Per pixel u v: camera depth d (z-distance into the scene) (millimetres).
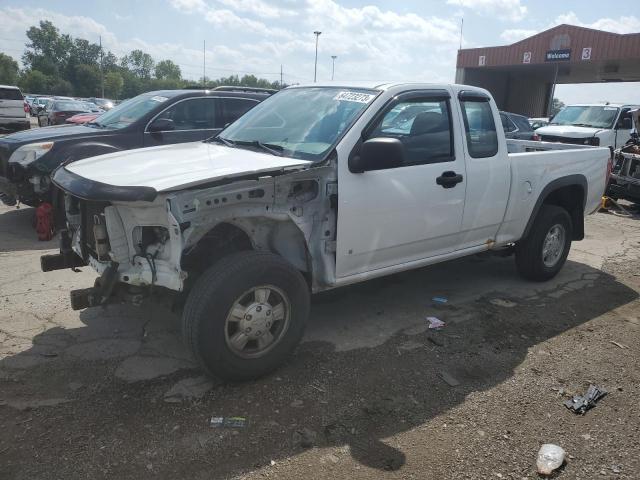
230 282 3289
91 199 3266
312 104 4398
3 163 7121
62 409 3199
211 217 3293
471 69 32656
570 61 27625
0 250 6184
